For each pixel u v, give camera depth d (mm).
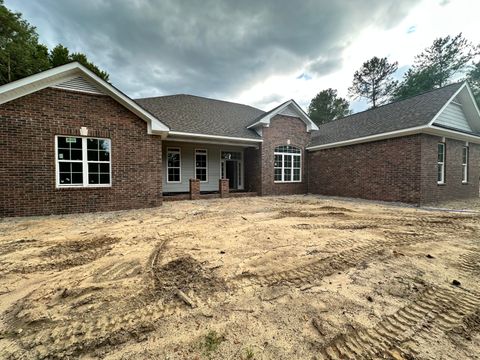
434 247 3959
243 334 1789
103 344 1684
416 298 2359
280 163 13617
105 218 6457
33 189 6605
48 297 2332
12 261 3281
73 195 7129
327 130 15453
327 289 2516
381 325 1926
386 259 3395
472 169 11633
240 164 15242
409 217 6605
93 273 2889
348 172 11906
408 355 1606
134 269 3006
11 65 18266
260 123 12727
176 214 7117
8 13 18141
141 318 1990
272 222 5918
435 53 25406
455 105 10766
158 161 8672
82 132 7223
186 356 1563
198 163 14031
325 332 1823
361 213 7270
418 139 8930
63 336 1769
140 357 1555
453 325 1947
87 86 7289
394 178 9766
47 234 4723
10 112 6277
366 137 10594
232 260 3320
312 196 12773
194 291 2451
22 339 1741
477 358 1582
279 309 2135
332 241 4258
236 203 9781
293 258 3410
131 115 8055
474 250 3816
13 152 6352
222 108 15859
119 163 7859
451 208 8242
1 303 2230
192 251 3697
